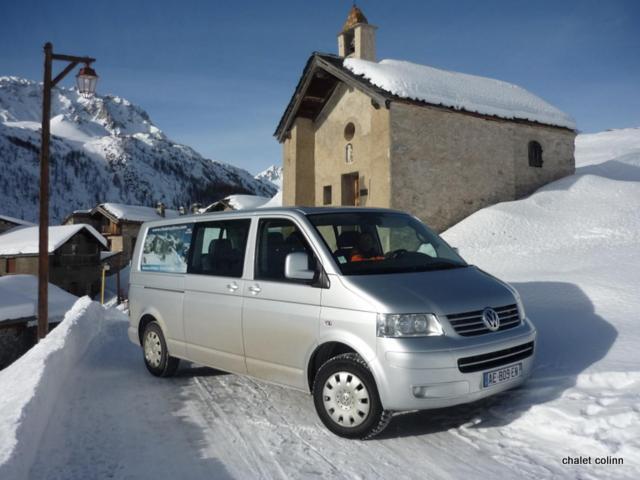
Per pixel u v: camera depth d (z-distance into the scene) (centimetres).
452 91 1805
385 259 462
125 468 376
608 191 1653
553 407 418
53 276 4106
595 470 338
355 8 2084
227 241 535
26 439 376
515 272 1045
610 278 816
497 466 354
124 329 1095
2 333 2369
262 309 468
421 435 414
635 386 438
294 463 375
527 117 1953
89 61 1180
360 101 1827
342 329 405
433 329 382
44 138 1159
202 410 500
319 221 472
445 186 1752
